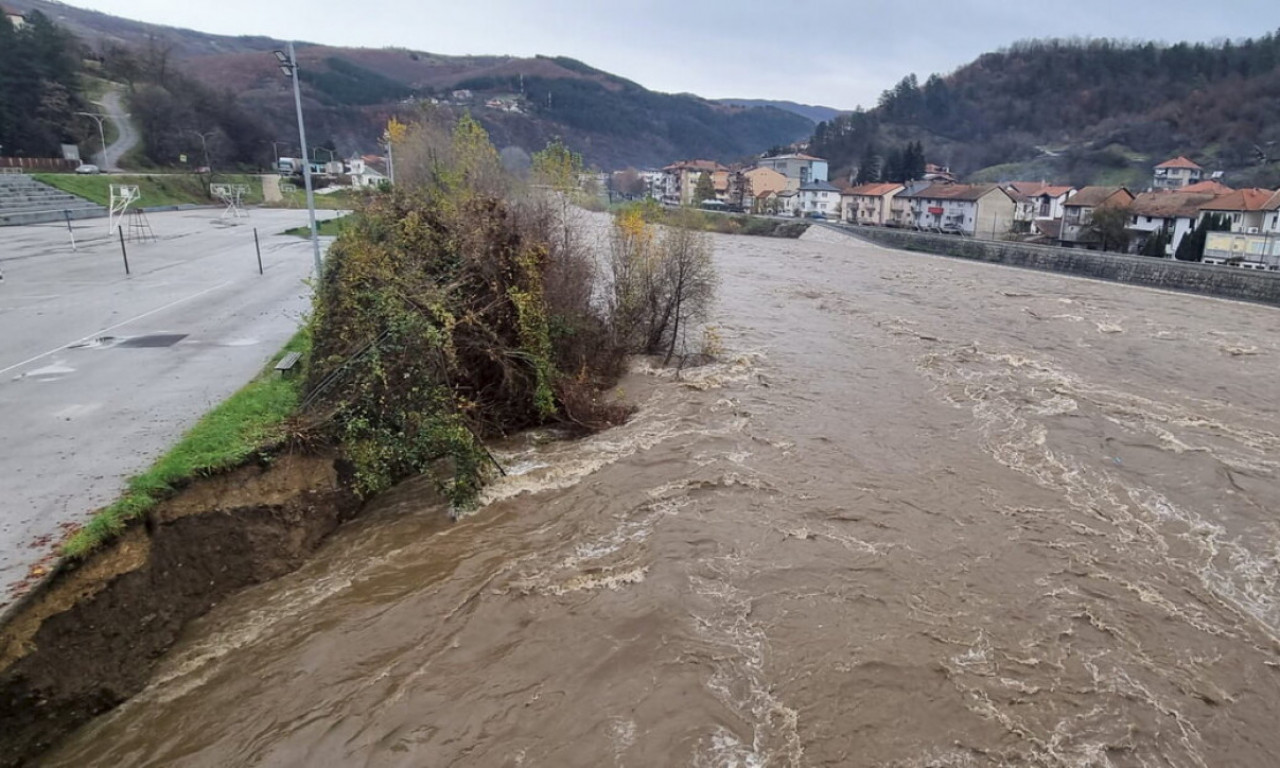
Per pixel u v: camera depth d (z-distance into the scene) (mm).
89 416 11516
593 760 7152
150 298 20828
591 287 21625
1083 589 10523
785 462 14438
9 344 15625
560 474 13391
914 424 16984
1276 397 20375
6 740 6688
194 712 7555
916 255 59188
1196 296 38344
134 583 8297
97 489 9039
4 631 6758
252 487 10227
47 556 7641
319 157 96250
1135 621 9836
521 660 8492
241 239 36500
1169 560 11422
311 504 10883
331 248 16812
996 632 9461
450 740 7336
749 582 10266
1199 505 13312
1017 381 20875
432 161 25719
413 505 12062
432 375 12602
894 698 8188
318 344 12969
